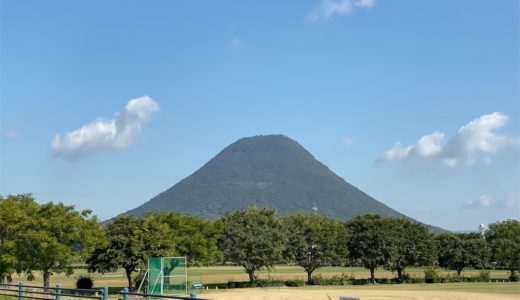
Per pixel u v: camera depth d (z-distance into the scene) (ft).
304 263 325.83
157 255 236.63
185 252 270.46
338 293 240.12
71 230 197.88
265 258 294.66
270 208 321.11
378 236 339.98
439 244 395.55
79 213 202.90
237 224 299.99
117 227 243.81
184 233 278.26
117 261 234.38
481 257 392.47
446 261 392.06
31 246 187.62
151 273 197.36
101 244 216.33
